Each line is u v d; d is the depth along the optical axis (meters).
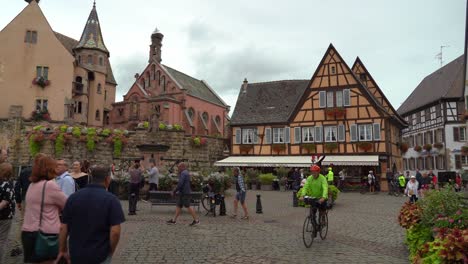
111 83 53.38
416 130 50.41
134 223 11.61
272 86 41.00
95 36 46.41
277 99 39.25
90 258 3.74
